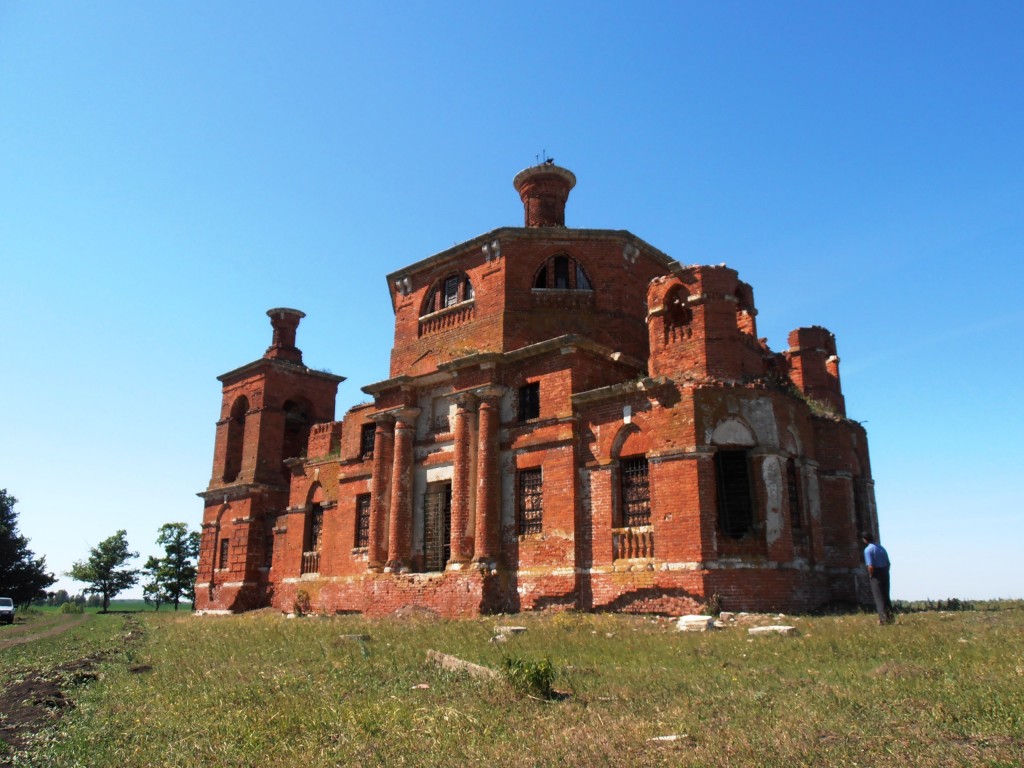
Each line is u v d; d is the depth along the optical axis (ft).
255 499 137.69
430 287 104.73
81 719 32.55
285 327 151.43
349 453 110.42
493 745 26.35
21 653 68.39
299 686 38.78
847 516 83.46
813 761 22.57
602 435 80.07
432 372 95.55
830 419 86.07
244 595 132.98
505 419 88.99
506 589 83.76
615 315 94.27
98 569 244.63
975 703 27.91
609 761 23.54
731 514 72.02
